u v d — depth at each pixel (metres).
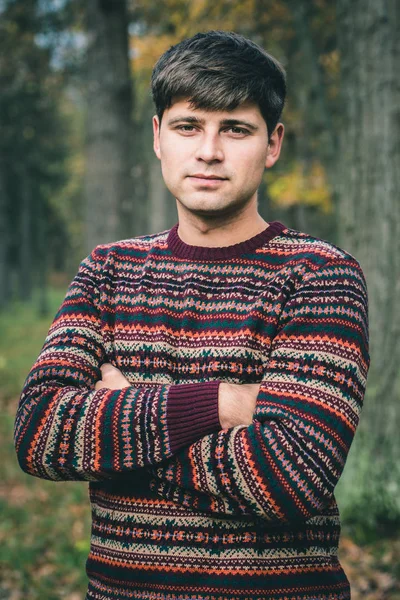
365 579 4.67
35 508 6.56
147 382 1.74
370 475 5.18
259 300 1.71
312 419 1.58
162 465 1.62
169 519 1.62
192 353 1.71
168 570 1.60
